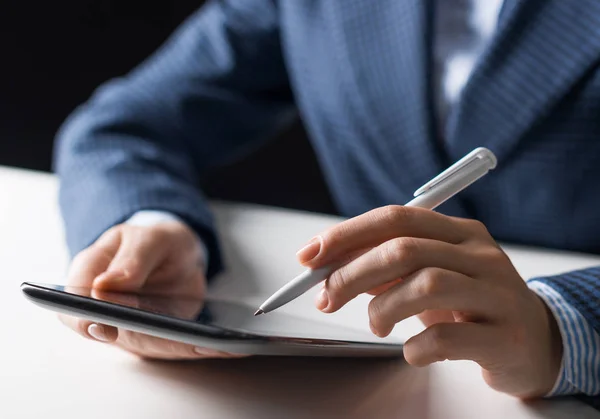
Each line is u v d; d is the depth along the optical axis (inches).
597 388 19.7
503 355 18.2
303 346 16.2
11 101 66.9
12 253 29.5
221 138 41.7
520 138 30.2
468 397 19.8
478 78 29.8
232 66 41.3
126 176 31.2
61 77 66.7
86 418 17.9
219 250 28.7
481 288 17.7
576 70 28.4
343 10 34.9
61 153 36.4
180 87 40.2
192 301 21.7
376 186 37.5
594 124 29.3
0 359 20.7
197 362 21.1
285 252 31.0
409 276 17.6
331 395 19.5
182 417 18.1
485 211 33.4
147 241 23.8
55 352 21.3
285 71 43.4
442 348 17.6
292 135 67.3
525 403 19.8
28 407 18.2
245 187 68.6
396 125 33.9
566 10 28.2
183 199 30.1
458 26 32.5
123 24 65.8
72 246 28.8
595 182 30.7
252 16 41.5
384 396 19.6
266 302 18.6
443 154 33.1
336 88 36.2
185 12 65.7
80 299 16.5
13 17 65.2
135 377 20.0
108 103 38.5
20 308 24.2
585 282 20.5
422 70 32.2
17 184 37.8
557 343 19.6
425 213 18.6
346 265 17.8
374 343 19.3
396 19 33.0
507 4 28.8
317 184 68.2
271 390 19.6
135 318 16.1
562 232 32.6
